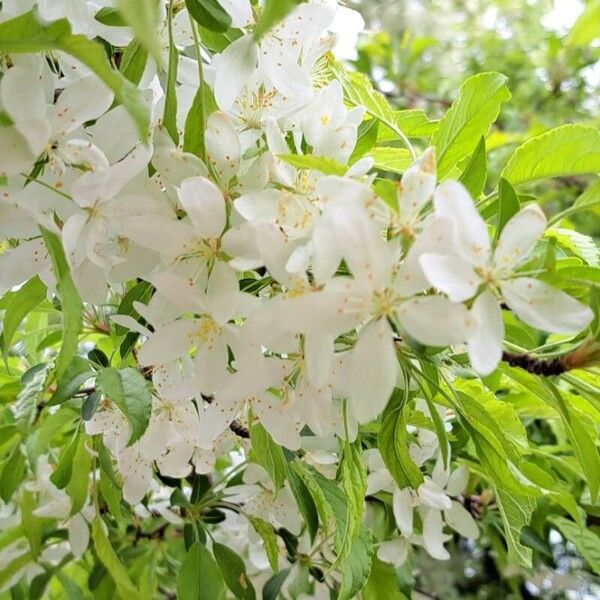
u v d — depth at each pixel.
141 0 0.11
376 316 0.15
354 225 0.15
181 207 0.18
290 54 0.19
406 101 0.64
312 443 0.23
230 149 0.18
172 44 0.17
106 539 0.27
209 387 0.18
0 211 0.17
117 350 0.26
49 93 0.18
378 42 0.63
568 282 0.16
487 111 0.21
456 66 0.70
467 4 0.74
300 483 0.23
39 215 0.16
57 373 0.17
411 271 0.15
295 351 0.18
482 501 0.31
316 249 0.15
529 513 0.22
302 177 0.18
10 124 0.15
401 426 0.19
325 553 0.28
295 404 0.18
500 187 0.17
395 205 0.15
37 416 0.26
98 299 0.18
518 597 0.44
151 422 0.22
